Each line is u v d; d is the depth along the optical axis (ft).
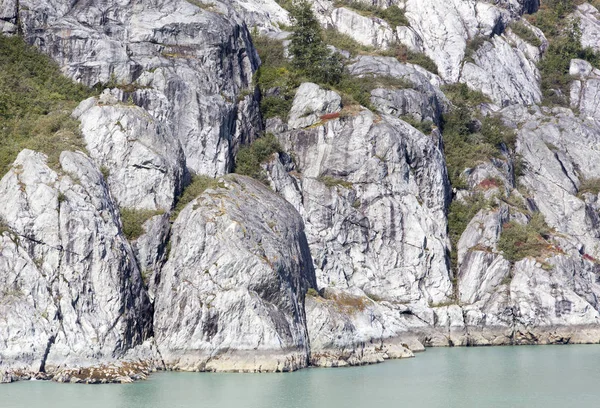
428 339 297.94
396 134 323.16
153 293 244.63
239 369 229.04
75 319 221.87
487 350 289.74
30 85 292.40
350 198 313.53
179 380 220.64
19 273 222.28
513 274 311.68
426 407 204.64
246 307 231.50
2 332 215.31
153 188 260.42
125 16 314.14
